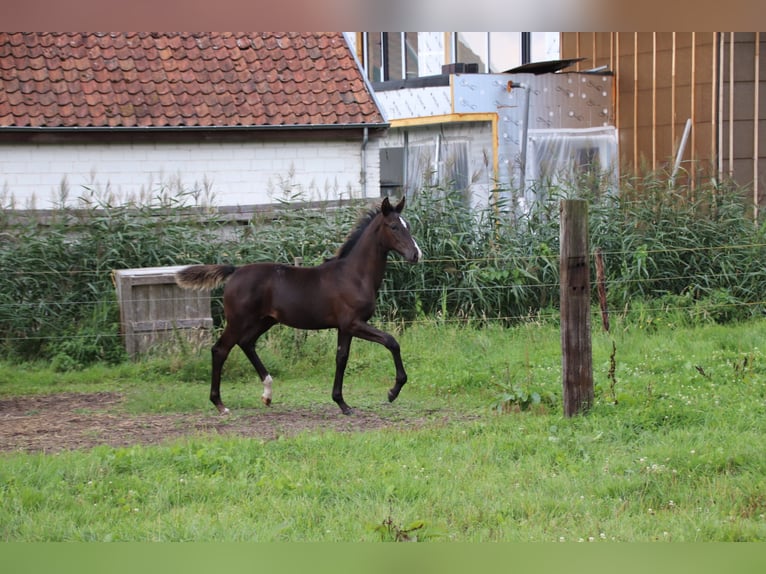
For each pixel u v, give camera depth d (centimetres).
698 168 1853
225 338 1089
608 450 823
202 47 1969
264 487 736
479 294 1504
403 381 1088
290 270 1095
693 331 1420
